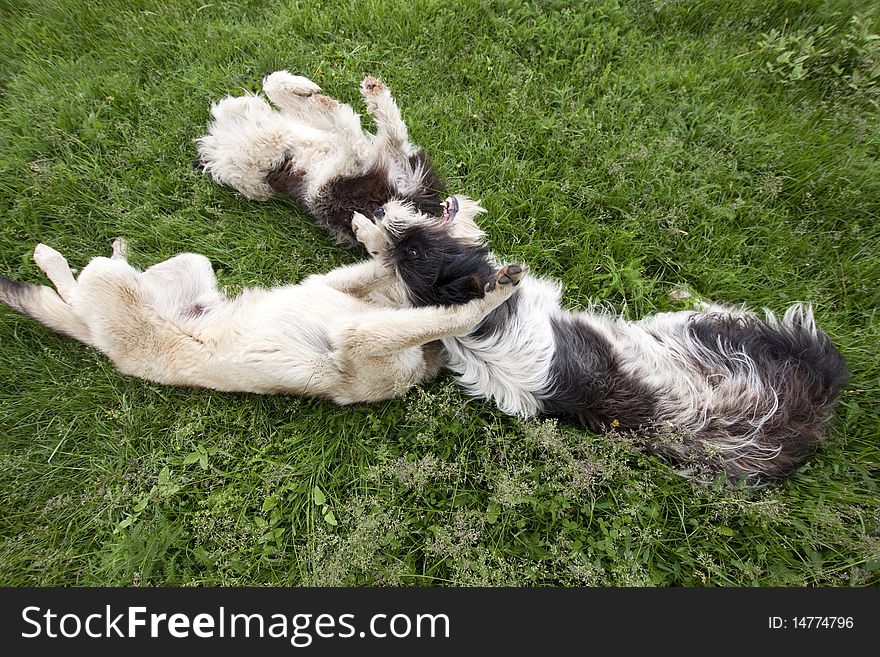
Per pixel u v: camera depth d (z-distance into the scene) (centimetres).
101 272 125
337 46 167
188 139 157
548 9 173
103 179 151
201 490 129
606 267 143
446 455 128
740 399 123
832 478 124
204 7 173
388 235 121
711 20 173
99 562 124
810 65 163
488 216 146
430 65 164
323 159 142
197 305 137
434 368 136
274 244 148
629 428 124
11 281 134
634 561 116
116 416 133
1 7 172
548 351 126
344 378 126
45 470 131
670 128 158
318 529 122
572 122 155
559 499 120
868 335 135
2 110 160
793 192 150
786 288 142
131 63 165
